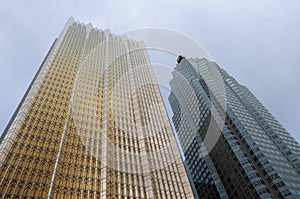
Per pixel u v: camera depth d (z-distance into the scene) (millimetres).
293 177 76875
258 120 107312
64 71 80375
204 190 103562
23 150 46375
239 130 98312
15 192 38562
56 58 86000
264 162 82062
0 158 42438
